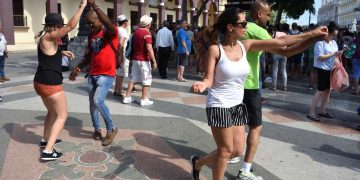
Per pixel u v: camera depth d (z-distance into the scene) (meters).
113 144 4.69
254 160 4.34
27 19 23.69
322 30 3.08
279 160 4.37
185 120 5.92
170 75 11.29
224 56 2.97
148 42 6.62
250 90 3.54
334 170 4.14
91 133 5.10
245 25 2.97
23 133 5.05
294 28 11.48
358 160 4.46
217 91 3.05
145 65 6.75
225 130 3.03
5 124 5.45
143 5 30.86
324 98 6.47
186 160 4.25
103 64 4.52
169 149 4.58
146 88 6.89
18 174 3.78
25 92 7.85
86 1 3.93
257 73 3.53
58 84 4.07
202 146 4.74
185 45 9.82
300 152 4.66
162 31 10.29
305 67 12.60
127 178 3.75
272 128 5.69
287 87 9.75
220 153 3.14
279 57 8.95
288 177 3.91
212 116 3.04
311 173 4.04
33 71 12.08
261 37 3.40
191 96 7.91
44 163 4.05
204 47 11.27
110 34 4.50
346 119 6.45
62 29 3.82
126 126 5.49
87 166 4.00
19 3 23.11
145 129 5.37
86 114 6.07
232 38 3.02
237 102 3.08
